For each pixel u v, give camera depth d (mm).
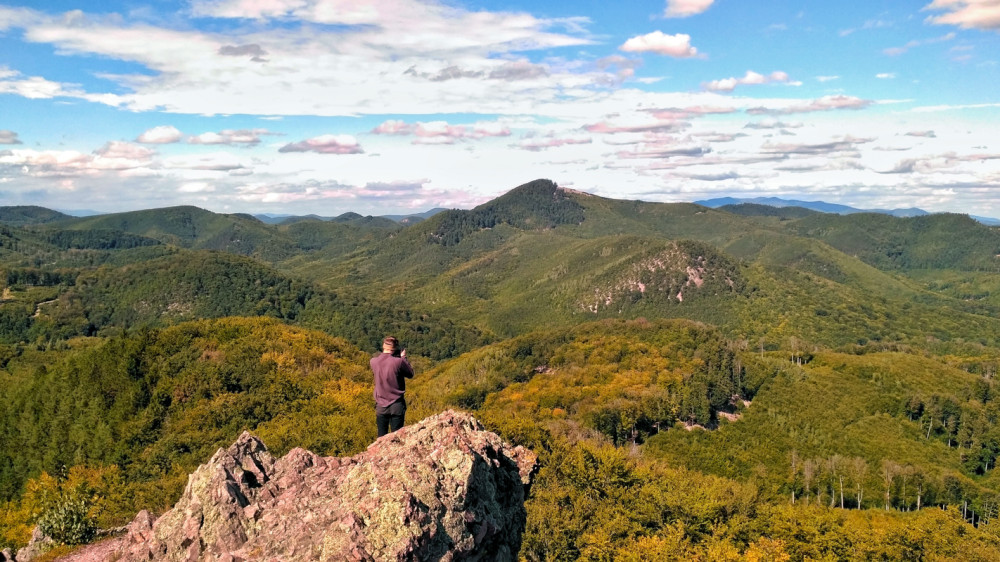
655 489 59812
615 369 142250
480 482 15367
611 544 49531
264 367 97625
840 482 105625
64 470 73688
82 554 26609
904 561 62781
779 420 127625
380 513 13031
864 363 161500
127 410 84812
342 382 97000
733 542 56281
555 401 122875
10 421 93250
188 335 110188
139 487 51750
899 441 126438
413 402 106625
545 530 47250
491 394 135250
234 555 13344
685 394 122250
